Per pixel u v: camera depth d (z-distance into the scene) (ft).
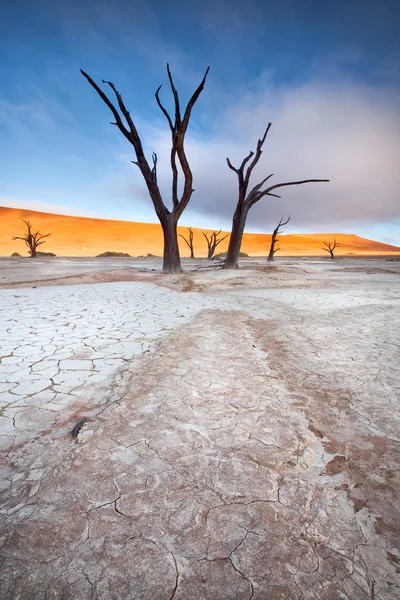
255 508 5.45
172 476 6.20
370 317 21.84
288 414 8.60
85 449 7.00
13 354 13.55
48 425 8.14
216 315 22.16
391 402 9.31
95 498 5.65
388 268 85.87
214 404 9.13
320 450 7.07
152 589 4.18
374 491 5.86
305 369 11.91
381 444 7.29
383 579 4.30
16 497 5.68
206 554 4.64
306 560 4.55
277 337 16.52
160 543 4.80
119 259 132.77
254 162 58.59
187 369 11.81
